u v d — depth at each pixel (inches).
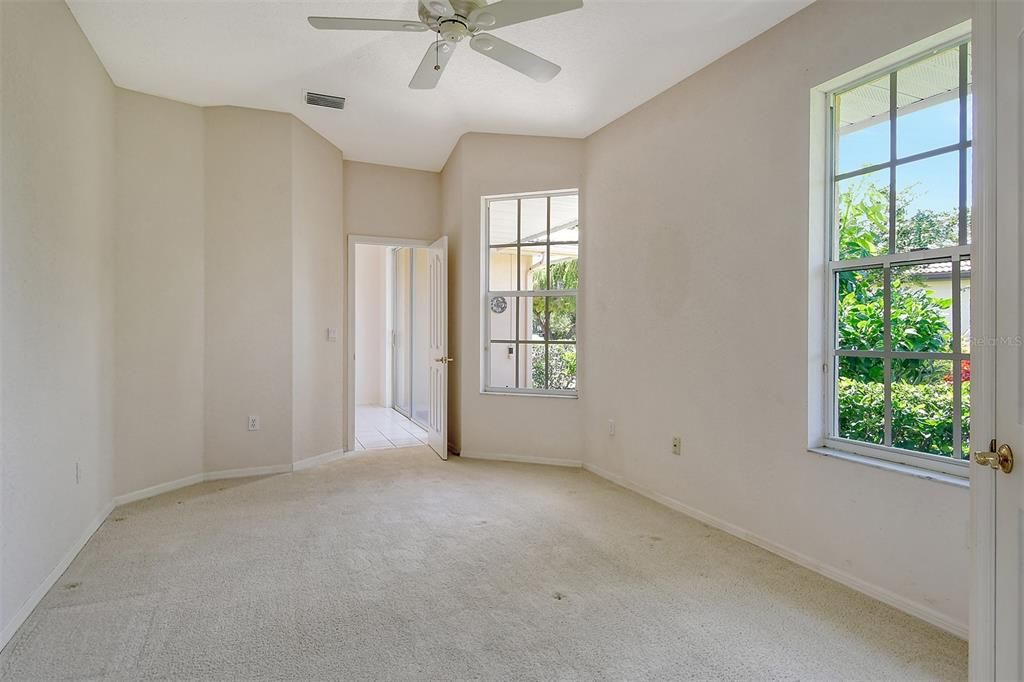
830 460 96.4
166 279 144.5
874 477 89.2
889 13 87.1
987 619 51.5
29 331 85.1
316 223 175.9
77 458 106.0
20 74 82.7
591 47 116.9
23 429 82.6
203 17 108.5
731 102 117.5
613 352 157.0
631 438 149.5
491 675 68.6
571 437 174.1
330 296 183.3
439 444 188.1
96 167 119.3
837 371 101.3
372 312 331.9
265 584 92.7
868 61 90.3
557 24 108.3
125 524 120.6
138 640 75.7
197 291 152.3
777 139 106.8
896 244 91.2
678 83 132.7
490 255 186.1
